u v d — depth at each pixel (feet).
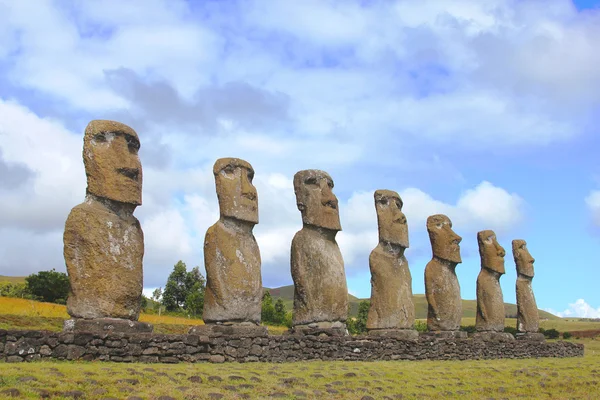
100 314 56.75
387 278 86.79
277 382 52.80
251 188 70.64
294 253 78.28
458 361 87.35
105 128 60.54
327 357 72.95
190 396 44.16
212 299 66.49
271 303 140.15
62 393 40.42
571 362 96.22
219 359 60.95
